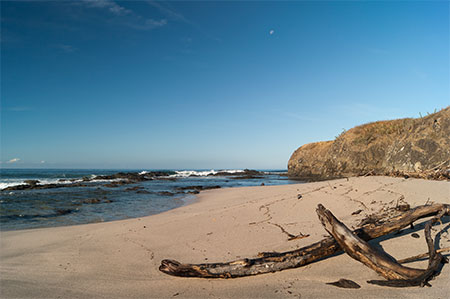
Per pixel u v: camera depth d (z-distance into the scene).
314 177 39.44
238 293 3.04
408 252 3.82
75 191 19.95
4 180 30.09
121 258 4.59
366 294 2.85
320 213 3.59
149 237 5.94
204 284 3.36
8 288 3.44
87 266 4.25
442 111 18.45
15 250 5.38
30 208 12.20
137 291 3.25
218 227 6.35
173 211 10.88
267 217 6.90
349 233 3.29
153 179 39.44
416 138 19.08
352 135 33.50
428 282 2.98
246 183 31.50
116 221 8.80
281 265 3.51
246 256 4.26
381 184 8.35
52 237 6.52
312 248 3.68
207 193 18.22
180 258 4.41
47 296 3.19
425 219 5.02
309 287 3.08
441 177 8.94
